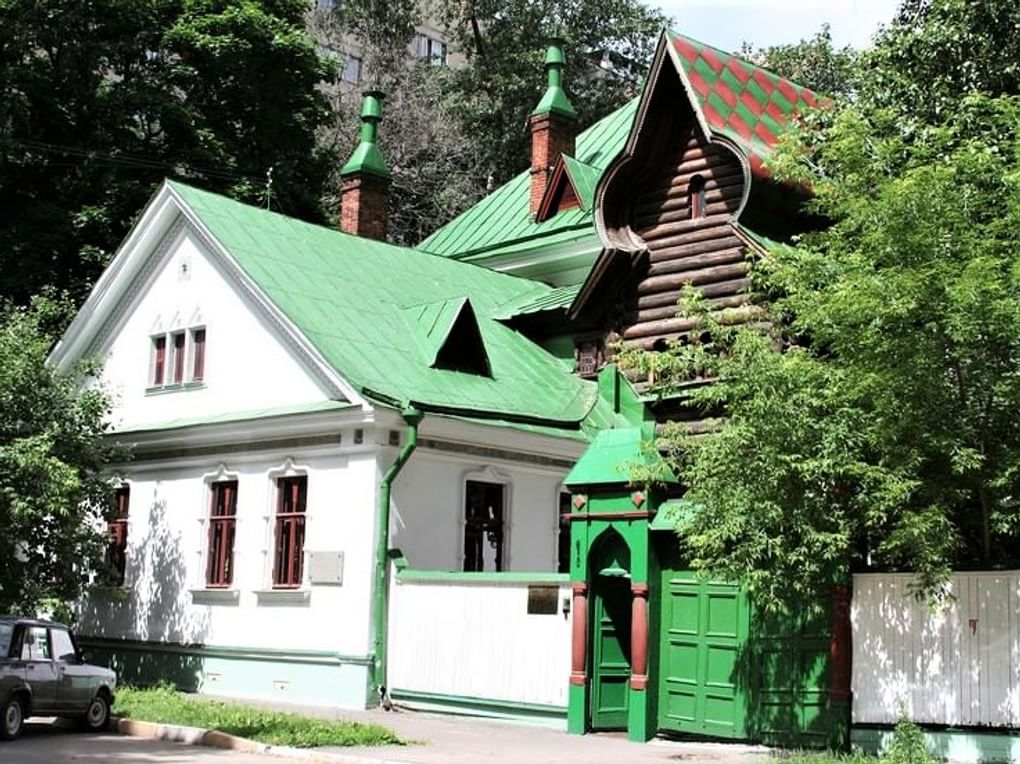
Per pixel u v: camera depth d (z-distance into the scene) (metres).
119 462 25.47
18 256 33.69
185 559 24.05
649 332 24.64
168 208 25.58
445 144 51.91
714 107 23.39
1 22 33.94
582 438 24.28
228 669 22.78
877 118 16.81
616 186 25.16
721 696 16.27
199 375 25.09
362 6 54.19
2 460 20.81
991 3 19.02
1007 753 13.56
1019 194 13.48
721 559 14.34
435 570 21.70
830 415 13.90
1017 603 13.72
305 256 25.58
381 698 20.42
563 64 35.38
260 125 38.25
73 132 35.53
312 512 21.86
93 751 15.30
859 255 14.05
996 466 13.35
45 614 24.09
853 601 14.96
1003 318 12.67
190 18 36.66
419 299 26.42
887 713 14.55
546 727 18.00
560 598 18.12
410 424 21.06
